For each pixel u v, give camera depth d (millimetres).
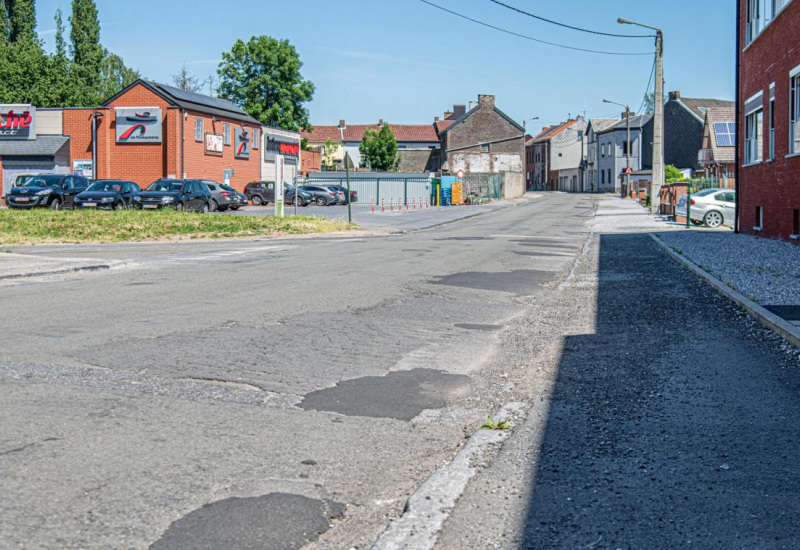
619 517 3795
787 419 5406
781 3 19156
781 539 3529
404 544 3486
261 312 9742
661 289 12383
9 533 3461
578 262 17312
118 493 3953
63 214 29125
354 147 118125
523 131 91375
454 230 31734
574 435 5137
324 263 16391
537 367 7234
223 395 5934
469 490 4156
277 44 74000
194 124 46625
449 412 5785
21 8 64625
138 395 5820
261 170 56688
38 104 63500
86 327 8469
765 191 20984
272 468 4438
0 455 4410
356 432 5203
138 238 24250
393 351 7812
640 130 96812
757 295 10711
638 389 6301
